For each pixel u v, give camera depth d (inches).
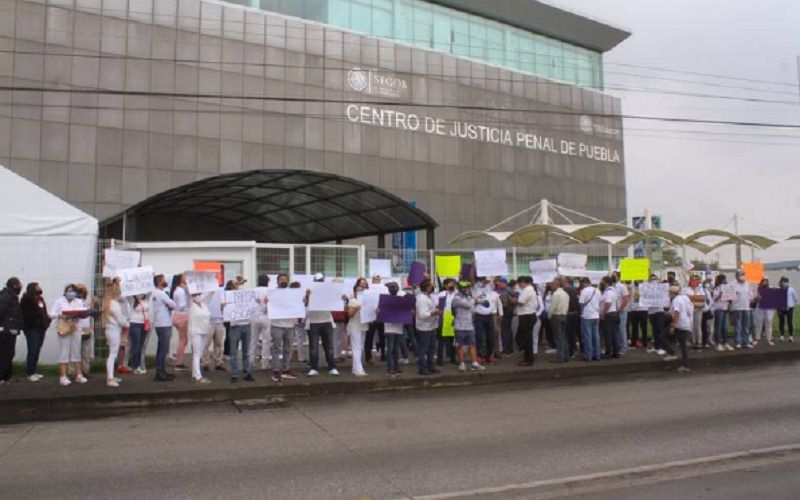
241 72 1149.1
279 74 1189.7
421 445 308.5
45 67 968.9
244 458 287.9
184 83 1089.4
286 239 1248.8
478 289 591.2
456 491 236.8
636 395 448.1
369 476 256.4
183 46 1093.8
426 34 1466.5
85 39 1004.6
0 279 553.9
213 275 491.8
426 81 1390.3
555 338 595.5
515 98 1550.2
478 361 586.9
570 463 273.0
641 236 892.6
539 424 354.0
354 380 489.1
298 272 653.3
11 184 565.6
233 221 1205.7
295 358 610.9
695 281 672.4
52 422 384.5
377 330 621.9
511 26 1632.6
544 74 1689.2
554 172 1606.8
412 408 412.8
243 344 485.7
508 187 1507.1
